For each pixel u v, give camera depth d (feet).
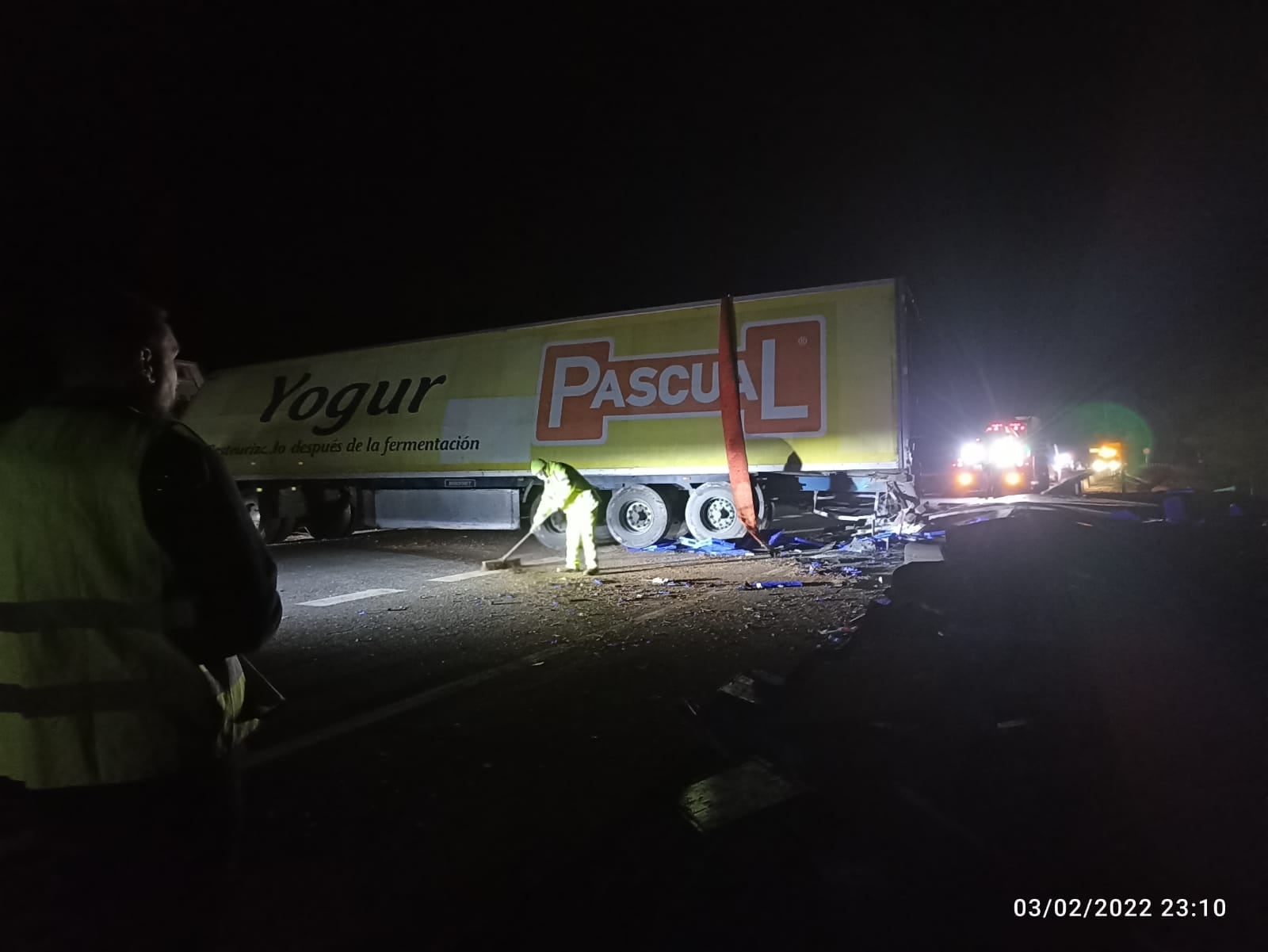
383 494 48.78
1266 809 10.42
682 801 12.35
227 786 6.08
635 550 41.73
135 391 6.18
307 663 21.39
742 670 19.30
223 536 5.68
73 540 5.47
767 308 38.40
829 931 9.28
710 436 38.81
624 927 9.54
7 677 5.50
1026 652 16.70
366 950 9.16
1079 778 11.38
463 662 21.13
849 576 32.07
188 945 5.75
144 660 5.53
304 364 53.36
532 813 12.44
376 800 13.02
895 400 35.63
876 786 11.81
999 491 75.15
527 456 43.01
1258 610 19.92
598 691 18.26
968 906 9.39
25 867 5.59
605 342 42.06
